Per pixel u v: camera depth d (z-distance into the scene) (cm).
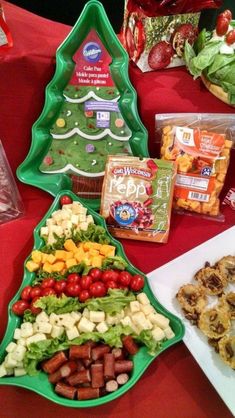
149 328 49
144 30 52
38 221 61
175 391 49
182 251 60
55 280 52
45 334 48
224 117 59
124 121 58
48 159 61
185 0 50
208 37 55
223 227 62
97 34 53
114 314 49
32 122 60
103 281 52
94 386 46
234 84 52
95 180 62
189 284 55
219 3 52
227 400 48
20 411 47
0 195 60
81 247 55
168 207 58
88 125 59
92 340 48
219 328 52
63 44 53
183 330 51
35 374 47
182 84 57
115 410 48
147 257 59
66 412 47
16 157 63
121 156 58
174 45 54
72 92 57
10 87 56
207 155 58
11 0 82
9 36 54
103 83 56
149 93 58
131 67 57
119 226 59
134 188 58
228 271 57
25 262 54
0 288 55
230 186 65
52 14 84
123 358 48
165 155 59
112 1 78
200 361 50
